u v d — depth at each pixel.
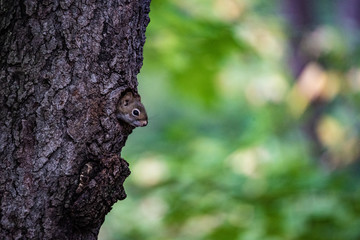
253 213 10.34
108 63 5.12
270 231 9.73
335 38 14.09
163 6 10.14
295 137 15.09
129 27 5.27
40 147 4.93
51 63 4.96
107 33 5.12
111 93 5.13
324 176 10.88
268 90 14.92
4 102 4.95
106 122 5.09
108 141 5.12
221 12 12.90
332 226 9.75
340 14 16.44
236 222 10.34
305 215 9.73
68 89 4.98
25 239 4.91
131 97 5.38
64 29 4.98
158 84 22.64
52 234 4.96
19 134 4.91
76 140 4.98
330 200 10.05
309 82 13.23
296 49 15.60
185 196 10.97
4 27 5.00
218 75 12.21
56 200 4.95
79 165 4.99
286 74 15.35
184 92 12.37
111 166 4.98
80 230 5.11
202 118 18.84
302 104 13.38
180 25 10.38
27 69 4.94
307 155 14.05
